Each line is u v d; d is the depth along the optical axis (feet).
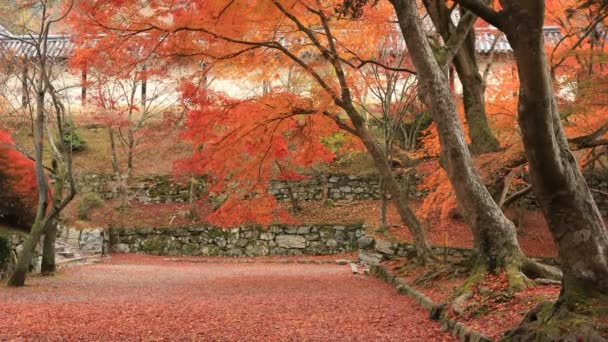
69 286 41.27
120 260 67.26
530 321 17.83
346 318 26.86
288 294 36.88
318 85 45.60
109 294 36.47
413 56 28.22
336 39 44.21
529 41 15.28
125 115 82.69
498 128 44.68
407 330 23.75
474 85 38.14
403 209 43.96
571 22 48.80
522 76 15.60
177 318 26.14
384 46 56.39
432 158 58.80
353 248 70.64
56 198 41.65
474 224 28.94
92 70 61.72
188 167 45.11
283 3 37.22
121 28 36.32
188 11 35.53
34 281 43.78
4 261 44.86
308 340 21.50
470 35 38.45
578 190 16.49
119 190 77.00
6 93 58.03
